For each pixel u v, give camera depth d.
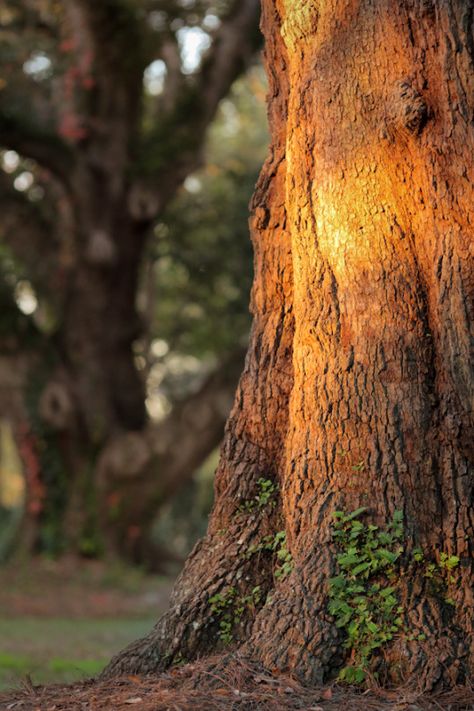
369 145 5.45
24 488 21.81
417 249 5.44
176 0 20.30
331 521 5.39
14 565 20.55
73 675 8.38
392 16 5.47
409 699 4.80
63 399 21.50
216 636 5.79
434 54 5.38
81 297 22.02
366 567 5.24
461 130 5.24
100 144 21.42
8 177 22.03
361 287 5.47
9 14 20.83
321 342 5.60
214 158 29.48
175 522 32.97
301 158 5.70
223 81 21.41
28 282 23.28
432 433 5.34
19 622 14.76
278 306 6.16
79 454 21.69
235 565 5.91
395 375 5.39
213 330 29.84
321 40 5.67
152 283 28.95
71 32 20.55
